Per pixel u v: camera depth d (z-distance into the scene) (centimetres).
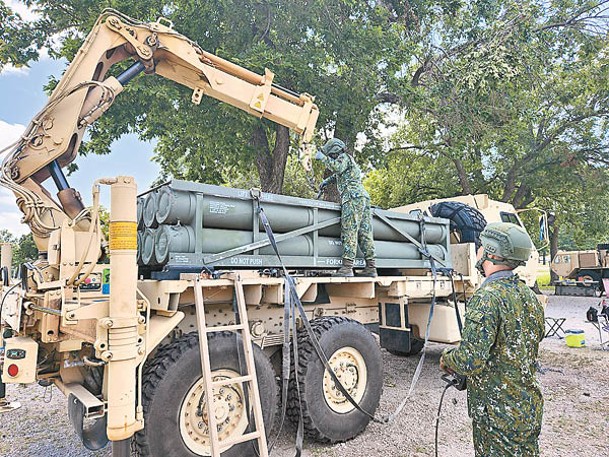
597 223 2250
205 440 312
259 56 871
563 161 1798
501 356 217
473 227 612
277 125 1121
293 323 341
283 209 396
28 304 280
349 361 404
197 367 310
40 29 986
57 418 453
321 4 924
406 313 498
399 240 504
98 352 233
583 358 696
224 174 1381
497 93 1210
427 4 1179
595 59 1538
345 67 982
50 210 353
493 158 1831
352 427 390
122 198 241
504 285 226
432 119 1239
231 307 391
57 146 362
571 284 1920
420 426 423
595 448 375
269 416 346
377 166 1341
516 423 211
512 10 1166
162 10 964
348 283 440
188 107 1046
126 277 240
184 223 340
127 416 238
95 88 386
